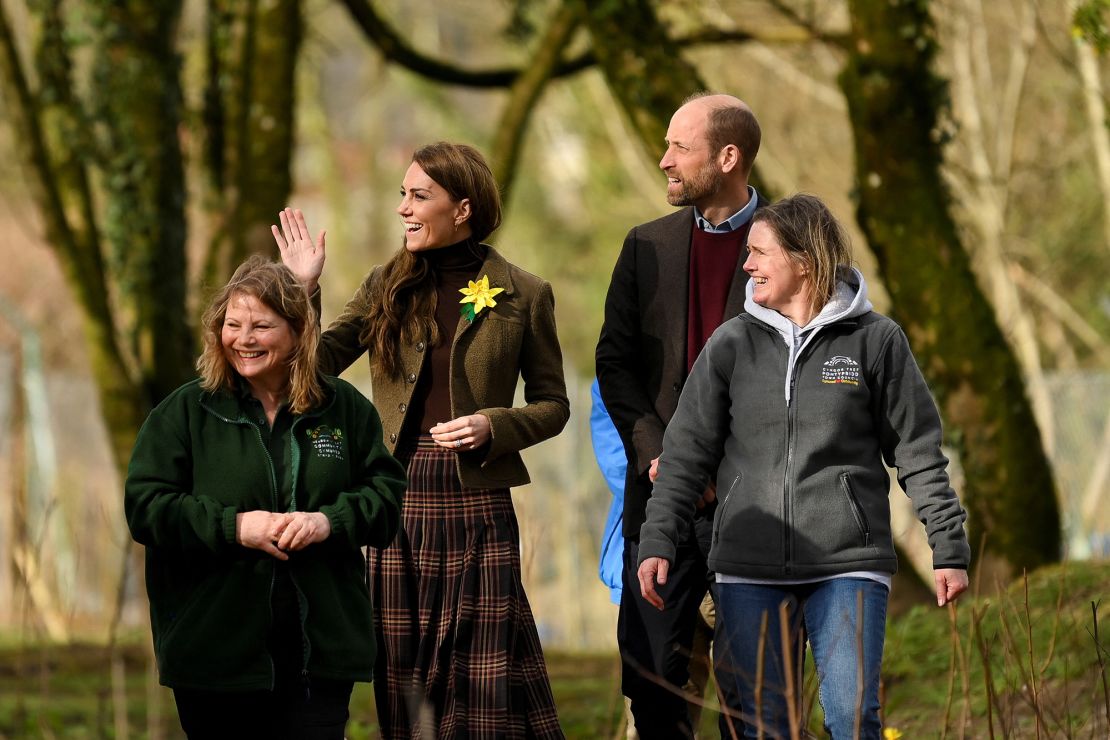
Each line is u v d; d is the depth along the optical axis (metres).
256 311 8.57
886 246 18.17
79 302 21.44
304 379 8.66
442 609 9.85
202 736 8.70
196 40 25.95
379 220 64.25
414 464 10.02
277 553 8.37
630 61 18.31
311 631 8.52
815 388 8.83
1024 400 18.08
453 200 10.02
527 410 10.05
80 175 21.80
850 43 18.12
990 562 17.94
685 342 10.12
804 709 8.83
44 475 28.86
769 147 38.81
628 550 10.10
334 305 60.50
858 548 8.70
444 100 53.75
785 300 9.02
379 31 25.84
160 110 21.69
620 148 47.81
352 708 16.69
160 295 21.83
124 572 12.59
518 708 9.88
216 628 8.41
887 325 8.92
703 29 21.70
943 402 18.19
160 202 21.75
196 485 8.61
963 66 35.72
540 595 27.84
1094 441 31.92
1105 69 35.44
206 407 8.68
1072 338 45.81
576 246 55.78
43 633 18.28
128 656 20.11
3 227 49.53
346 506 8.56
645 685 9.95
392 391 10.12
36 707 16.11
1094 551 22.50
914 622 16.02
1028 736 11.57
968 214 36.56
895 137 17.89
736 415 9.04
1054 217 42.25
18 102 21.09
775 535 8.78
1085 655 12.81
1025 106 40.91
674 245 10.27
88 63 21.75
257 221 21.59
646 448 9.95
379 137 63.31
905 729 12.78
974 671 13.52
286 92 21.70
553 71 25.61
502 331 10.16
